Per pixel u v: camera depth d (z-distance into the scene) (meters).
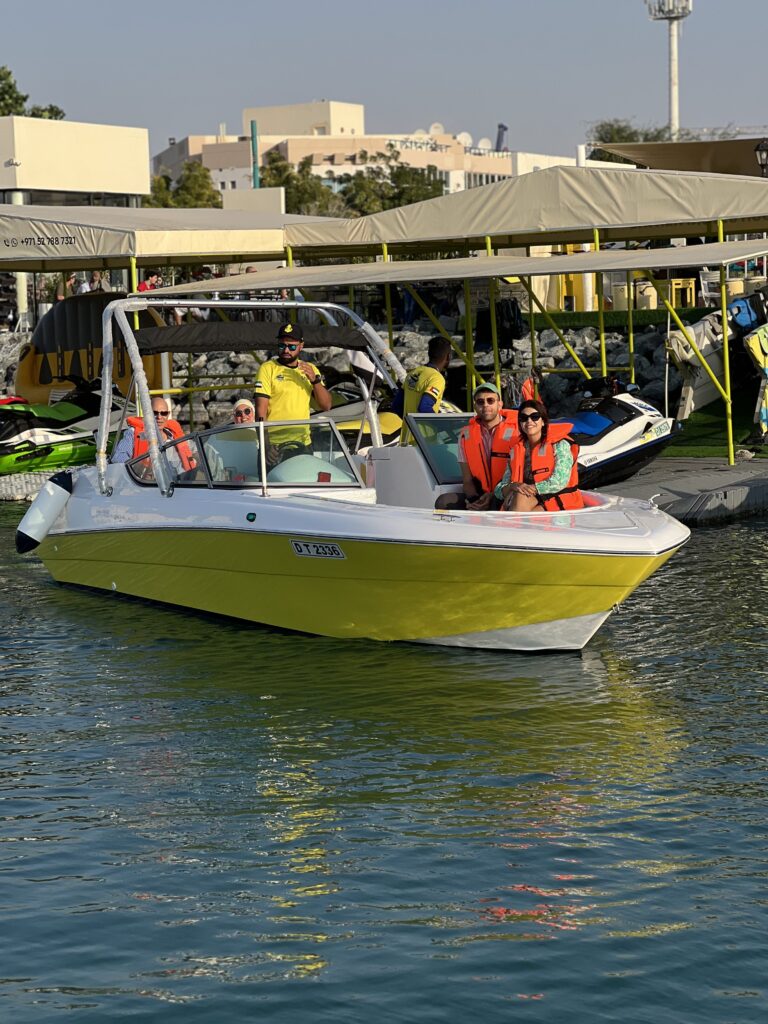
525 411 11.46
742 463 21.52
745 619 12.45
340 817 7.88
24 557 16.53
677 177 22.23
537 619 11.19
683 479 19.77
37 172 47.12
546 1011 5.72
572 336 31.44
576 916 6.56
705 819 7.71
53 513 14.23
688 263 19.02
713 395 26.38
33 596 14.06
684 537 11.22
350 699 10.20
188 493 12.66
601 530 10.80
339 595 11.68
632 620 12.53
